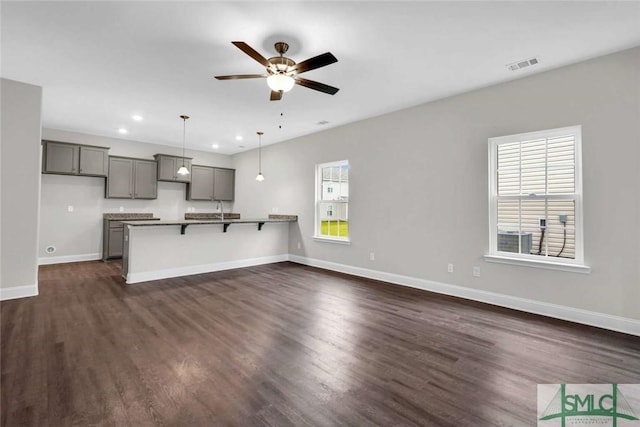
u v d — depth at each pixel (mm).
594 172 3010
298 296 4012
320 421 1670
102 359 2320
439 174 4160
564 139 3240
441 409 1779
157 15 2365
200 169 7617
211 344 2598
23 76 3500
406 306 3619
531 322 3119
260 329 2926
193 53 2947
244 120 5145
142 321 3104
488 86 3705
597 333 2848
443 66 3193
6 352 2404
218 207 8172
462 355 2430
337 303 3727
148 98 4152
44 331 2814
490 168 3717
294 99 4168
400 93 3943
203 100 4211
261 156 7312
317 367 2236
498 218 3713
